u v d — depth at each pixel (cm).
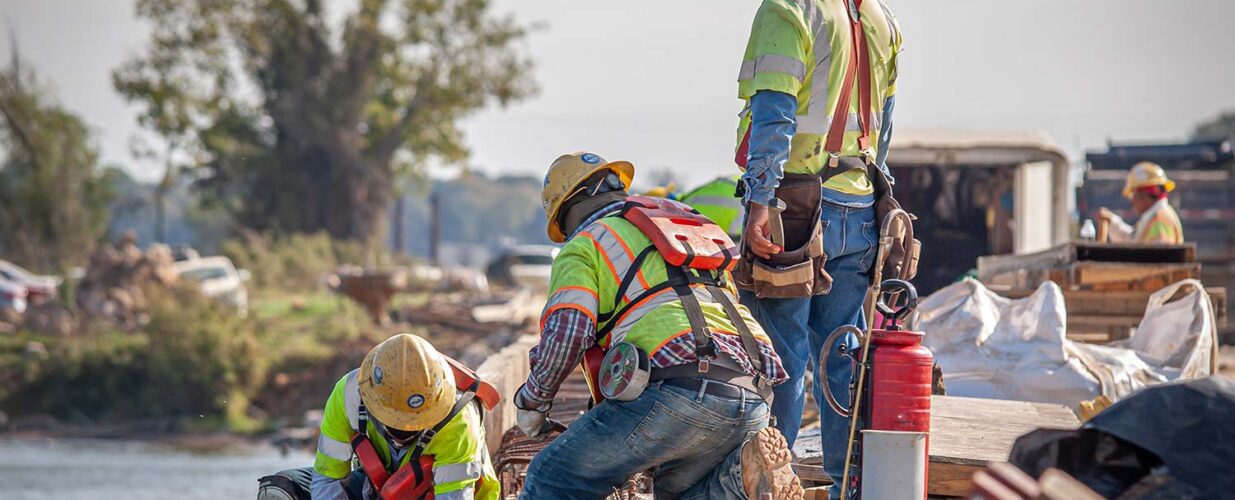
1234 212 4403
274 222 13662
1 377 7200
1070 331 1898
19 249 12781
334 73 13525
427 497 920
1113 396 1420
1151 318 1655
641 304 846
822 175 945
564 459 852
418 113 13825
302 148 13675
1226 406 680
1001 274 2212
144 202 14850
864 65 957
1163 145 4500
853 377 855
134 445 6372
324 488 952
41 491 4569
